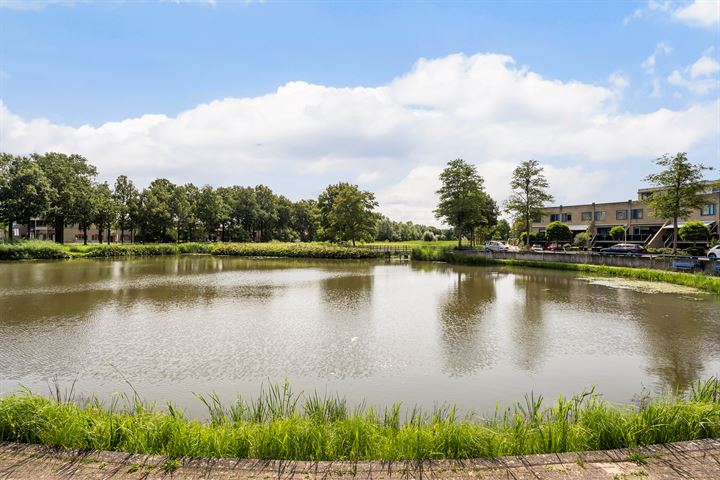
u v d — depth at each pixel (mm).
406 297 21188
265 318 16047
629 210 55844
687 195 30516
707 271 25734
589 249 51688
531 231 68688
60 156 64750
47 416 5188
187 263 44281
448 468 4266
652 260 29656
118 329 14156
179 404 8125
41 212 52375
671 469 4211
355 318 16125
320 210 71625
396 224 113688
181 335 13422
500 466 4289
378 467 4293
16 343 12359
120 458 4422
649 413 5500
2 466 4246
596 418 5629
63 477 4051
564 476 4082
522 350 11852
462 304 19188
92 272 33031
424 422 6102
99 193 64875
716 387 7094
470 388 9031
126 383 9266
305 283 26828
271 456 4738
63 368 10219
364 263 44938
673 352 11586
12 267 37094
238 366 10438
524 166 46562
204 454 4727
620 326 14688
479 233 73375
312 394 8664
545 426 5551
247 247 58531
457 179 50094
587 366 10469
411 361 10891
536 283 26641
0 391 8781
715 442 4770
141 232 71938
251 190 91938
